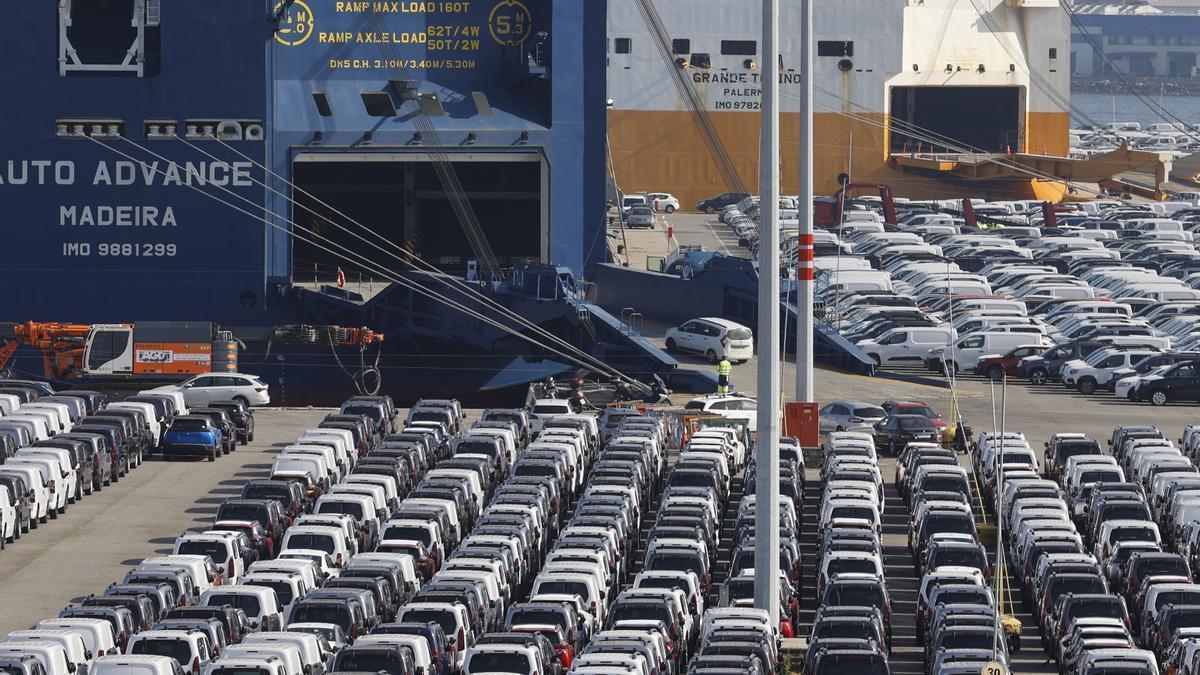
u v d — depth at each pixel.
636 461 188.62
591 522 160.88
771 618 140.25
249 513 166.88
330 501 168.38
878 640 126.50
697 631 140.25
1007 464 190.62
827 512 170.50
